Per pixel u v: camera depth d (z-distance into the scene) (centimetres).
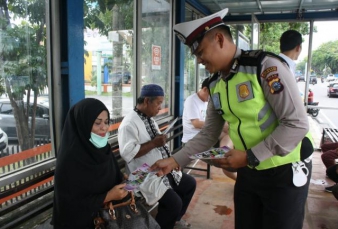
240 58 139
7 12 196
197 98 380
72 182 175
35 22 216
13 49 202
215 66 143
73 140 179
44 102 228
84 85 256
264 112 137
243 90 137
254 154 132
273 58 132
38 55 221
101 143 185
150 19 386
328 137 548
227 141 352
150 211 301
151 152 256
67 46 229
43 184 225
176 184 272
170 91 463
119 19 314
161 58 426
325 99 1603
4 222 199
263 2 526
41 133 227
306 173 149
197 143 180
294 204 148
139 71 352
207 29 136
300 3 526
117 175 208
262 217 160
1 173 197
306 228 296
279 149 128
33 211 201
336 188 304
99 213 182
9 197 198
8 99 200
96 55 282
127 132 246
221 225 298
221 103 151
